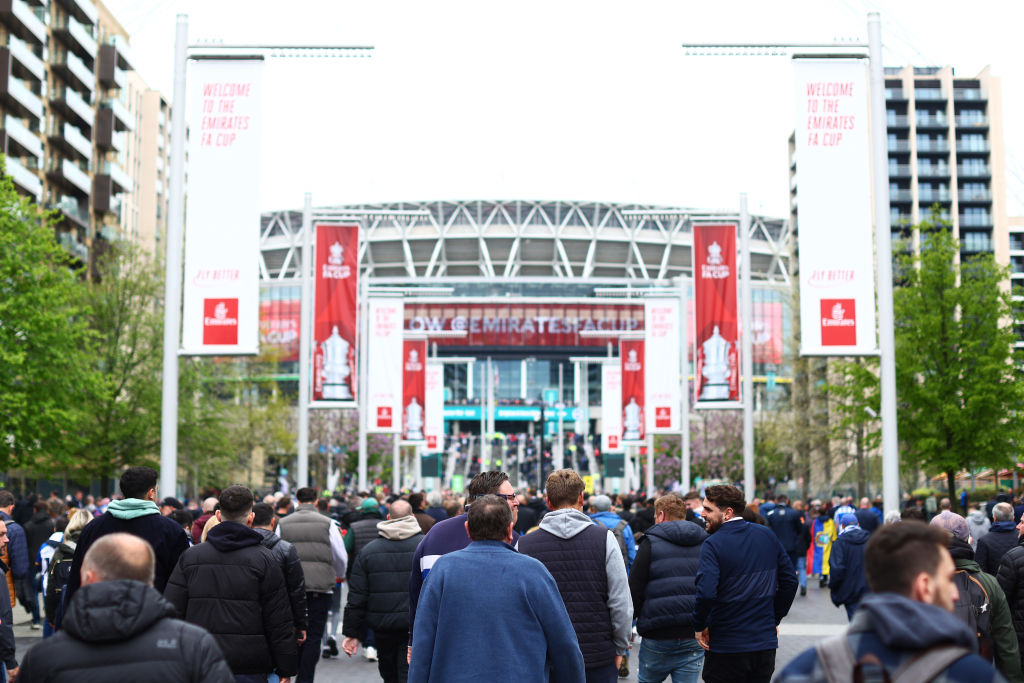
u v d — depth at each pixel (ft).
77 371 123.34
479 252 611.88
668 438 292.40
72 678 14.34
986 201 366.84
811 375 196.44
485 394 561.43
